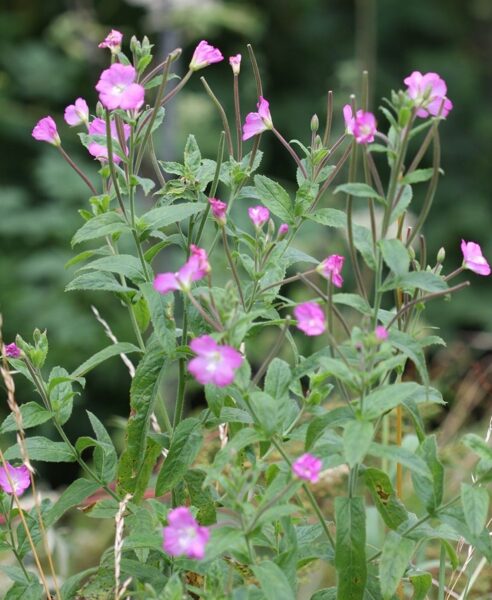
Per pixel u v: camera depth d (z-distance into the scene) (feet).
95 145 5.27
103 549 6.35
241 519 4.85
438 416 6.82
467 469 6.43
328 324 4.93
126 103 4.99
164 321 5.13
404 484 6.29
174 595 4.90
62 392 5.26
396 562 4.98
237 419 5.19
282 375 5.04
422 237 5.12
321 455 4.96
